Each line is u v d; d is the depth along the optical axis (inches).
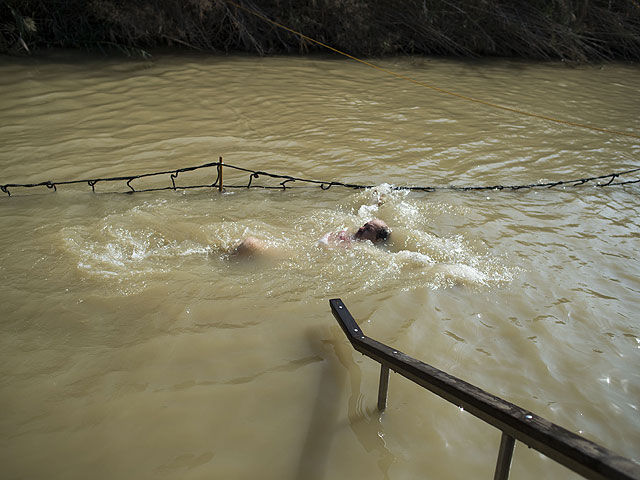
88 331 158.1
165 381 141.6
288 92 426.3
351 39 564.1
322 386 142.3
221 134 333.7
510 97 457.1
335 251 203.8
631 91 499.8
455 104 426.6
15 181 258.8
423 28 580.1
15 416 129.9
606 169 316.5
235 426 129.5
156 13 502.3
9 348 150.9
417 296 180.1
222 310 168.6
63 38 486.6
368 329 163.3
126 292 174.9
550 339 165.0
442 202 254.5
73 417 130.1
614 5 643.5
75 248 197.6
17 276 180.4
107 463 119.3
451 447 127.1
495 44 606.9
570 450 82.4
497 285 189.8
